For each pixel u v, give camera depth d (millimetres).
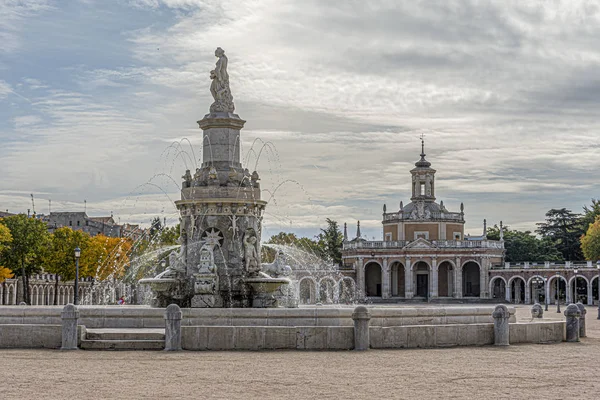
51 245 118125
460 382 23859
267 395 21281
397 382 23641
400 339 32969
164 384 22953
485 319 38875
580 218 189375
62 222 179750
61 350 31125
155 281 39156
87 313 34906
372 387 22703
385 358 29234
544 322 38250
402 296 164875
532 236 191125
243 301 40188
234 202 40594
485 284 158625
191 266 40469
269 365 27016
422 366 27203
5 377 24188
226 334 31438
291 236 104438
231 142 42000
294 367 26562
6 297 131375
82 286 154625
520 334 36344
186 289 39906
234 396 21109
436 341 33656
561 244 188375
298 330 31688
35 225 115000
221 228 40656
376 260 162000
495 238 194875
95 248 118438
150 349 31547
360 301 160375
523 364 28281
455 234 164625
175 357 29047
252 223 41125
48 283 147500
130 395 21188
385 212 168125
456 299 157750
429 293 159875
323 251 160500
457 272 159000
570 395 21922
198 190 40875
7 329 31984
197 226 40719
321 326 32750
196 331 31406
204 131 42250
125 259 105875
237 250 40562
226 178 41281
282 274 42250
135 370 25719
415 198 168000
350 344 31906
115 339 32406
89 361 27891
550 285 156625
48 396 20984
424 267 164625
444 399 21016
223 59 42750
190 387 22453
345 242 168125
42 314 35125
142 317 34906
